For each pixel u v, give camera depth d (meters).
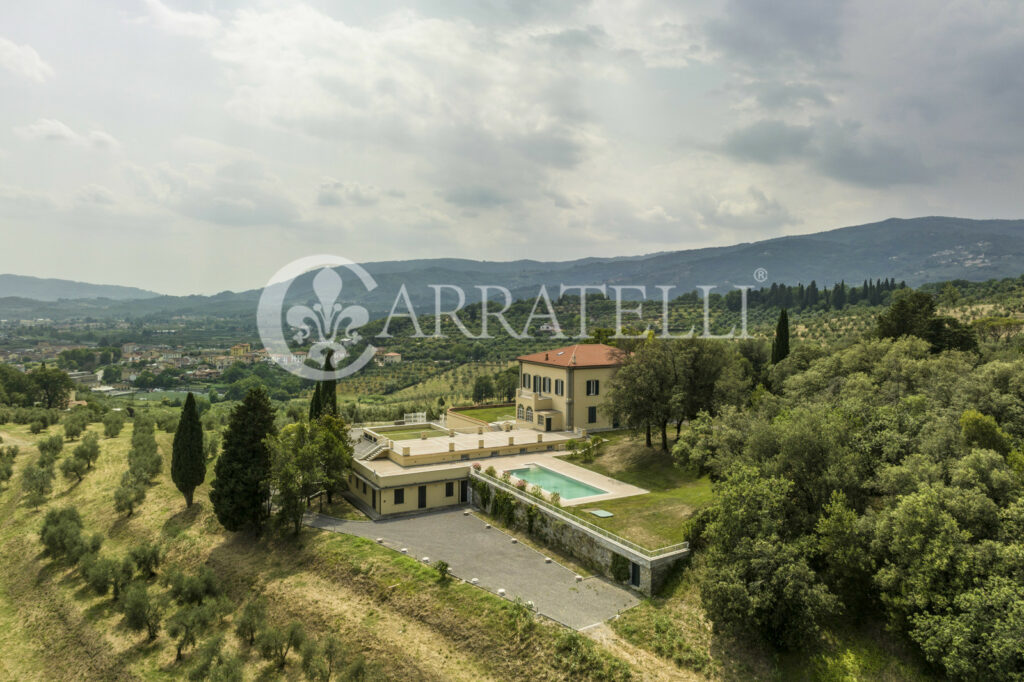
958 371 46.47
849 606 29.08
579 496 45.19
